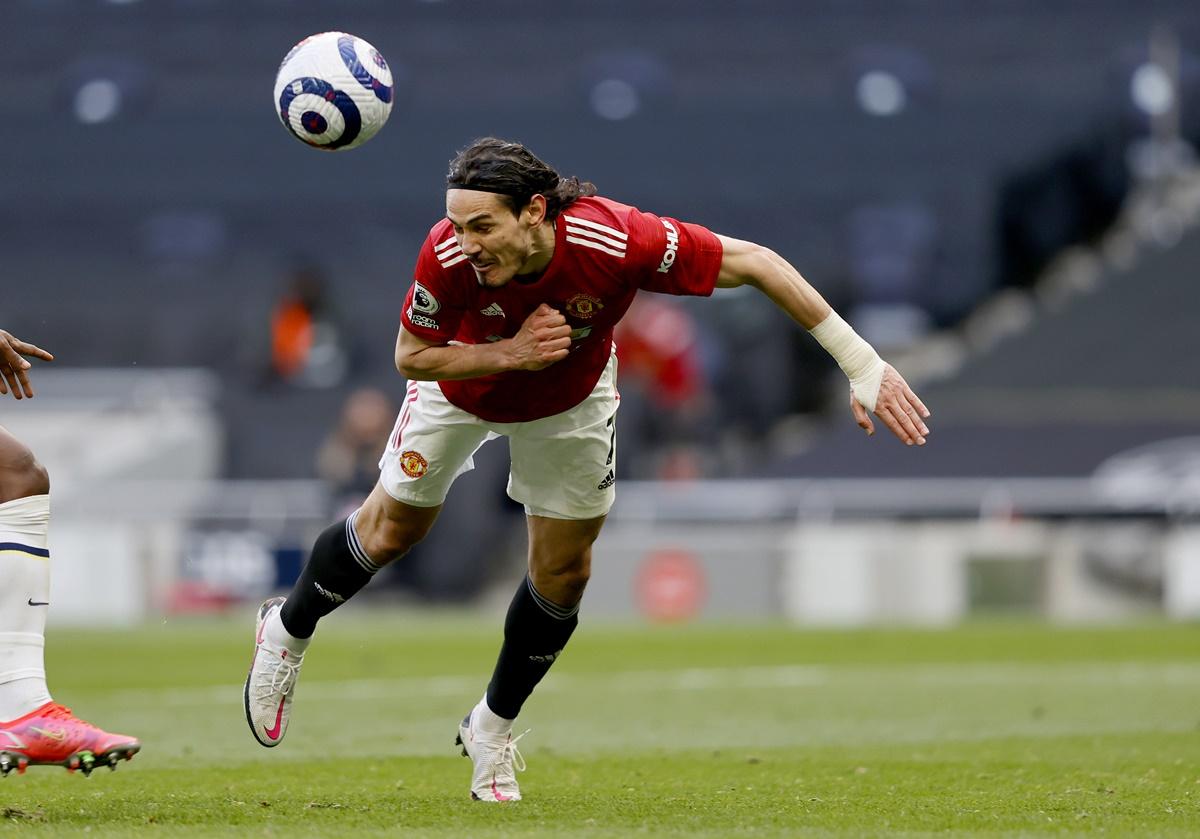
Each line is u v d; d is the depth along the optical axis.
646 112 95.25
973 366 78.50
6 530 15.99
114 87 96.25
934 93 94.62
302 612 17.67
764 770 20.62
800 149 93.50
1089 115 91.56
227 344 81.00
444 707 30.22
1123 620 58.84
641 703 31.22
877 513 62.44
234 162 94.19
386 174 94.12
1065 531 61.47
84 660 41.97
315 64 16.59
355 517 17.52
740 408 77.62
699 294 16.42
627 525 62.62
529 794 18.06
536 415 16.69
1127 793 17.75
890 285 85.31
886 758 21.98
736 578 61.78
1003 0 97.06
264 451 72.88
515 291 15.73
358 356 76.19
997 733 25.48
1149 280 79.75
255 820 15.37
